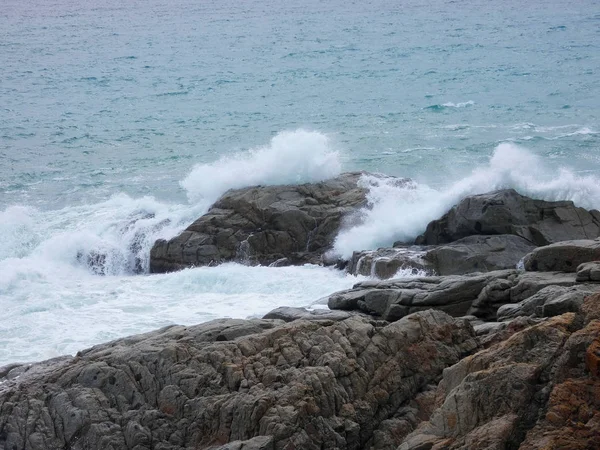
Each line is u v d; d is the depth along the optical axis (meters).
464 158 52.69
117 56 95.31
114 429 20.39
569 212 33.97
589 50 88.50
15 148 59.19
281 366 20.58
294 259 37.00
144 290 34.31
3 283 35.88
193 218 39.62
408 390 20.83
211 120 65.44
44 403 21.22
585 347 15.99
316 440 19.12
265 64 87.25
